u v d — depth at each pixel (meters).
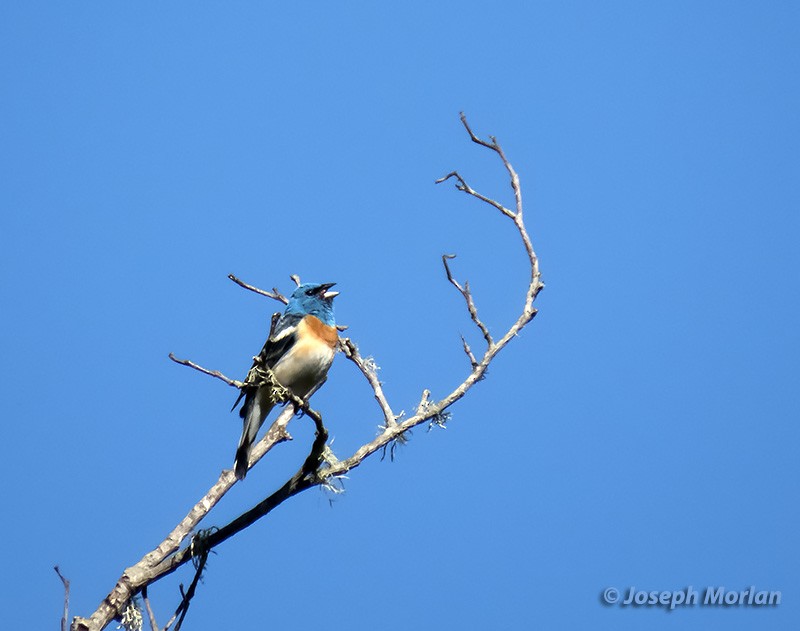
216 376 11.37
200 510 12.09
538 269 12.34
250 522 11.55
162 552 11.61
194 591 11.25
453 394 12.05
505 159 12.55
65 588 10.13
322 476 11.75
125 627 11.03
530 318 12.27
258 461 13.02
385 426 12.18
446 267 12.20
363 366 12.65
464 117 12.62
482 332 12.20
